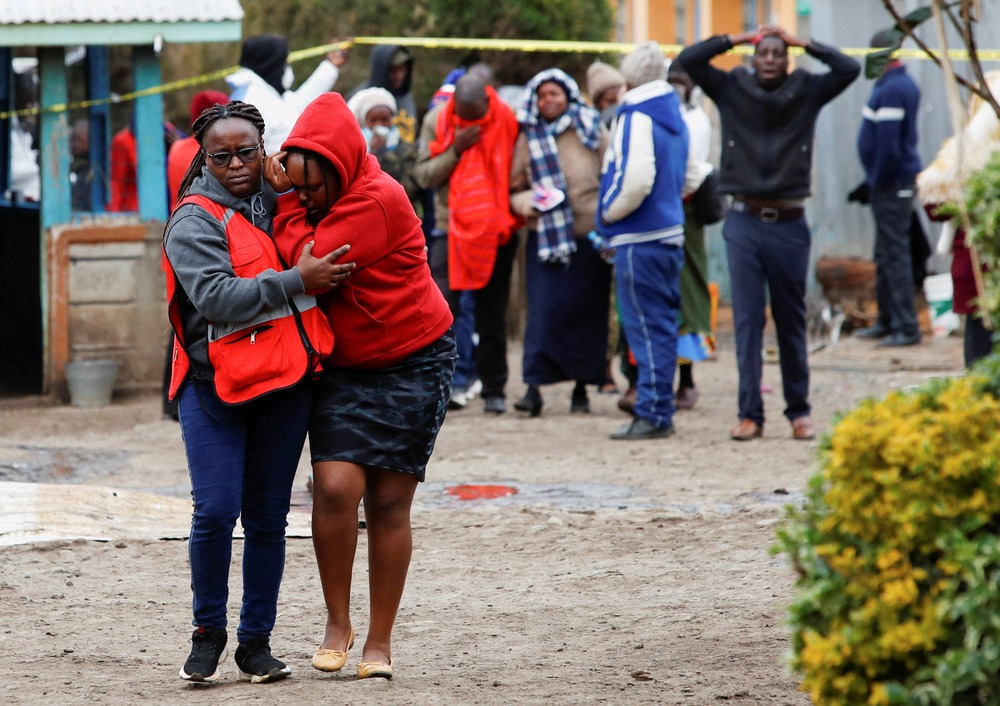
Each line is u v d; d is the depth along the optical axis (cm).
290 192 795
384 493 816
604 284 1920
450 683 804
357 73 3250
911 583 545
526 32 3112
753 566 1089
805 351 1708
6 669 845
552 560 1147
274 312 775
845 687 567
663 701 760
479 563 1142
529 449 1697
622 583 1057
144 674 835
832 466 571
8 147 2552
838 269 2870
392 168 1975
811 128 1625
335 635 826
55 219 2255
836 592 573
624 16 4019
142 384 2306
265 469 806
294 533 1233
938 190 1434
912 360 2419
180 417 806
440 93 2020
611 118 1970
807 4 2997
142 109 2280
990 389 579
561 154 1875
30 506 1293
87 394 2212
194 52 3388
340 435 796
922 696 541
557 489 1448
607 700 763
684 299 1966
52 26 2169
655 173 1667
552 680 806
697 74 1647
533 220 1886
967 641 537
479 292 1964
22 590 1049
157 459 1677
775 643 870
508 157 1895
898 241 2598
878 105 2541
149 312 2297
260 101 1568
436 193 1980
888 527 556
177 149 1767
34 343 2636
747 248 1662
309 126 774
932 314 2730
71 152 2291
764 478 1478
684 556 1140
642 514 1284
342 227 771
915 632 548
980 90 671
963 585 549
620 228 1703
